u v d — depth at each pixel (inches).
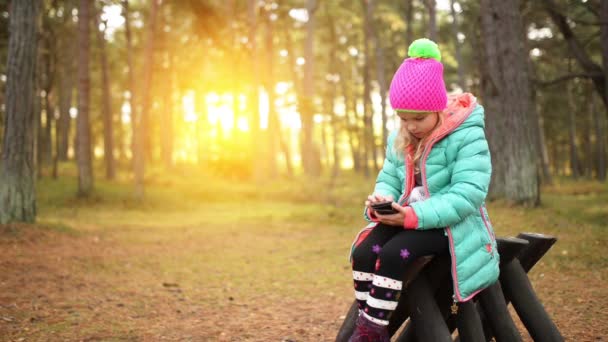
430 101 91.0
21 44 440.1
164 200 861.8
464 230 91.7
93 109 1599.4
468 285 90.9
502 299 100.5
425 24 1291.8
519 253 107.8
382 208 90.9
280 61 1747.0
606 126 1678.2
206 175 1390.3
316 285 281.0
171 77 1577.3
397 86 93.4
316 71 1694.1
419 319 94.0
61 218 587.2
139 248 407.8
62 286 264.8
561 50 826.2
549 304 214.1
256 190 1019.3
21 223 426.3
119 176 1266.0
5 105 440.8
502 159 644.7
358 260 95.9
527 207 530.0
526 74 553.9
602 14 518.6
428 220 89.2
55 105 1646.2
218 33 1190.9
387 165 104.9
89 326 194.9
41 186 949.8
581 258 295.9
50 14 1018.7
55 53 1051.9
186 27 1483.8
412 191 97.7
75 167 1369.3
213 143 1455.5
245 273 318.3
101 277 294.2
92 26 1147.9
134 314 216.1
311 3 1230.3
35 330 188.1
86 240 426.6
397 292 90.2
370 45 1556.3
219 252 399.2
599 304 209.3
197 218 668.7
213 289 271.9
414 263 91.4
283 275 311.1
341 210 660.1
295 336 184.1
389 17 1300.4
